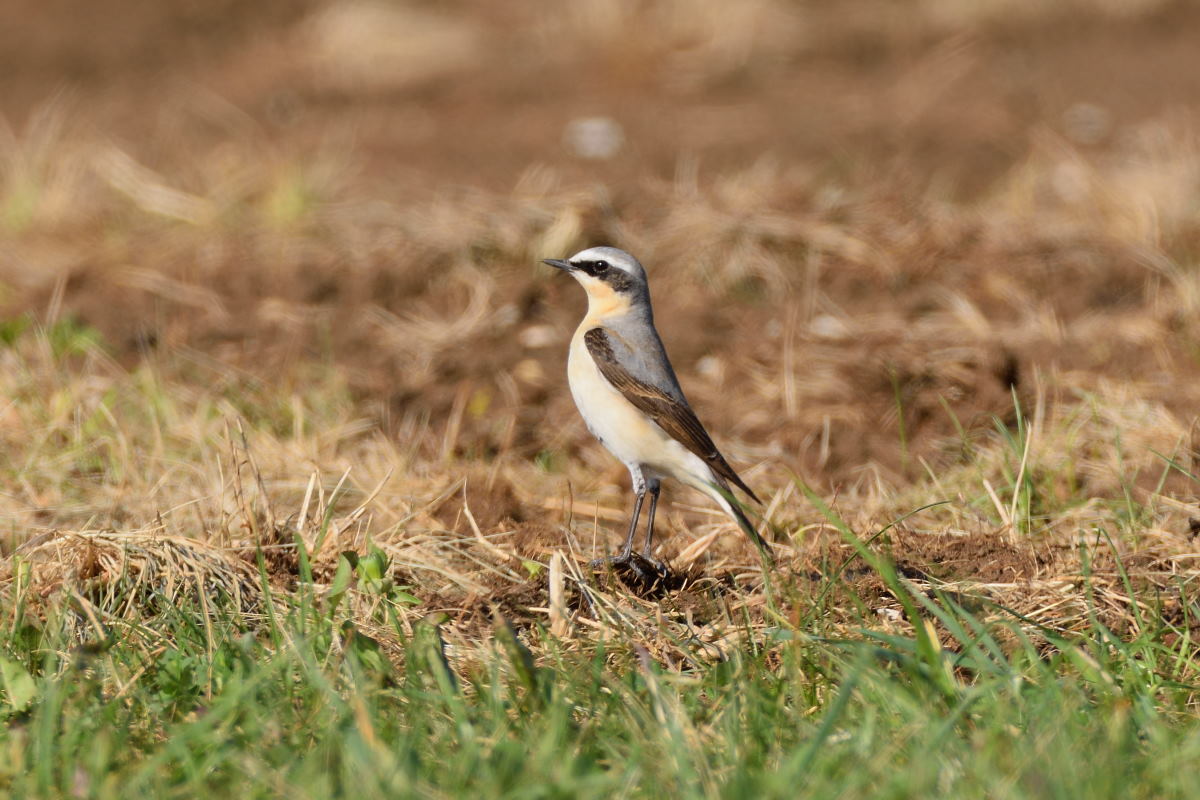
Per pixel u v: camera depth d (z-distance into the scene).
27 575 9.30
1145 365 14.52
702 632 9.30
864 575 9.93
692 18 28.41
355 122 25.05
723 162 22.31
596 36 28.48
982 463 12.33
